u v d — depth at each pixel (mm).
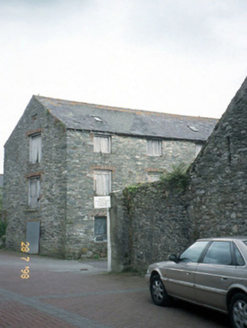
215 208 10258
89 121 22219
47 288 10289
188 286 6938
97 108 24953
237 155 9898
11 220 24797
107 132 21641
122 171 21812
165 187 11984
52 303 8180
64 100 24891
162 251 11914
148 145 23156
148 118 25859
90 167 20922
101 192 21219
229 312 5914
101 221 21016
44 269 15156
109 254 13969
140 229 13133
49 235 21078
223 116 10414
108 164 21453
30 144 23578
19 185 24125
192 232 10797
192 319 6797
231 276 5957
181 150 23938
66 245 19750
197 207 10758
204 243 7113
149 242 12609
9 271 14211
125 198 13977
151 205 12609
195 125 27281
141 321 6645
